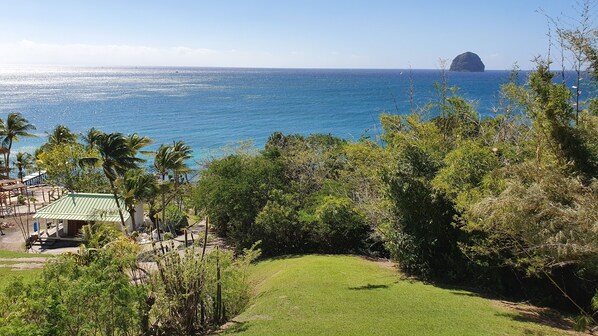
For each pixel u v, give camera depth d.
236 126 108.88
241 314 14.86
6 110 144.00
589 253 9.53
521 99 15.00
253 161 30.92
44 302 9.54
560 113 12.80
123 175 41.50
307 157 31.66
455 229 16.22
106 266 11.83
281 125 108.44
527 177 11.22
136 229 38.12
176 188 42.78
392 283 16.53
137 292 12.11
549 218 9.91
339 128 100.69
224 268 15.43
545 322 11.95
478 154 14.88
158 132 102.94
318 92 199.88
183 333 13.84
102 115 133.25
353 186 23.45
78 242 36.56
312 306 13.91
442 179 15.24
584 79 14.29
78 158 49.16
